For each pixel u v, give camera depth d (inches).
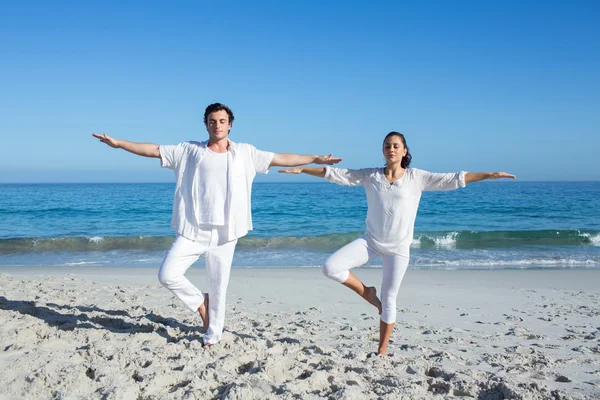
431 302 284.5
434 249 588.7
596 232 693.3
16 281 279.4
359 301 281.6
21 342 147.6
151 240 628.4
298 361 140.8
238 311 239.6
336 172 163.2
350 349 166.7
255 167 156.8
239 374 130.1
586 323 232.2
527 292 324.8
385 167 162.1
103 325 179.9
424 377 132.9
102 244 611.8
